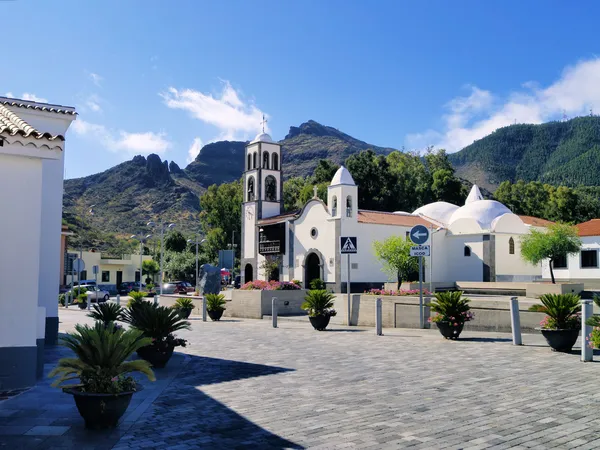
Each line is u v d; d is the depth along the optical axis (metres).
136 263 76.38
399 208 76.56
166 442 6.98
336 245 44.75
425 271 46.03
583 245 39.03
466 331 18.50
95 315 16.88
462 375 11.01
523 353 13.60
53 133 15.58
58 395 9.68
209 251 86.50
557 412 8.06
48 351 14.94
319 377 11.22
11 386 10.00
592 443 6.62
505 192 93.00
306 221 48.53
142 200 157.62
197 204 162.62
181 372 12.17
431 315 19.61
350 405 8.76
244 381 11.00
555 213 84.94
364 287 45.12
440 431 7.23
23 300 10.14
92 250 75.19
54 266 15.54
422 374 11.24
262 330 21.33
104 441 7.03
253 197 56.97
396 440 6.88
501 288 40.19
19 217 10.12
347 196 45.38
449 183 81.19
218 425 7.77
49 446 6.82
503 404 8.59
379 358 13.48
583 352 12.34
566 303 13.66
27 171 10.23
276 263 51.59
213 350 15.68
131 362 7.89
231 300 29.62
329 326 21.92
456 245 47.53
